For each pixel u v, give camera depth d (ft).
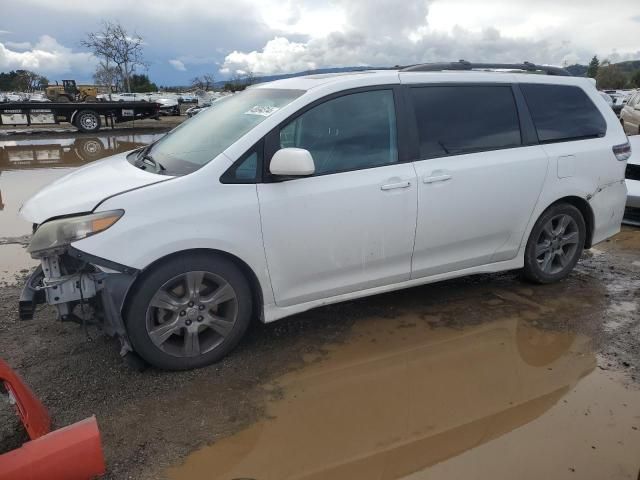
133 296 10.28
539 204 14.49
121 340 10.71
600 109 15.93
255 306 11.97
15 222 22.47
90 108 69.05
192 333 10.95
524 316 13.83
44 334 12.46
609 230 16.43
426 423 9.57
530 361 11.68
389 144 12.38
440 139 12.98
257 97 13.08
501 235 14.21
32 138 59.93
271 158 11.12
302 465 8.53
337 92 11.95
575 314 13.97
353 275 12.33
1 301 14.26
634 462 8.62
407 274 13.06
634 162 21.36
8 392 8.55
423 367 11.39
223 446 8.92
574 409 9.98
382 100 12.44
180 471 8.36
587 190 15.29
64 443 7.72
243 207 10.75
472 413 9.87
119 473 8.27
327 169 11.68
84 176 11.95
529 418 9.72
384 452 8.84
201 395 10.28
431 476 8.30
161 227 10.16
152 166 11.90
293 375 11.01
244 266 11.19
